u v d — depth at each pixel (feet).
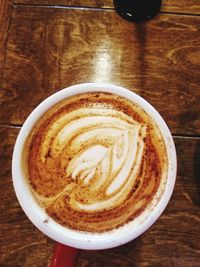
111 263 0.55
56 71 0.59
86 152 0.52
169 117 0.58
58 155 0.52
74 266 0.49
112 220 0.50
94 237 0.49
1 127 0.57
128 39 0.60
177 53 0.60
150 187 0.51
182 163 0.57
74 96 0.53
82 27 0.61
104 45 0.60
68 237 0.48
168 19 0.61
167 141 0.52
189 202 0.56
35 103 0.58
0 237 0.55
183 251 0.55
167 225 0.56
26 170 0.52
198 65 0.60
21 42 0.60
